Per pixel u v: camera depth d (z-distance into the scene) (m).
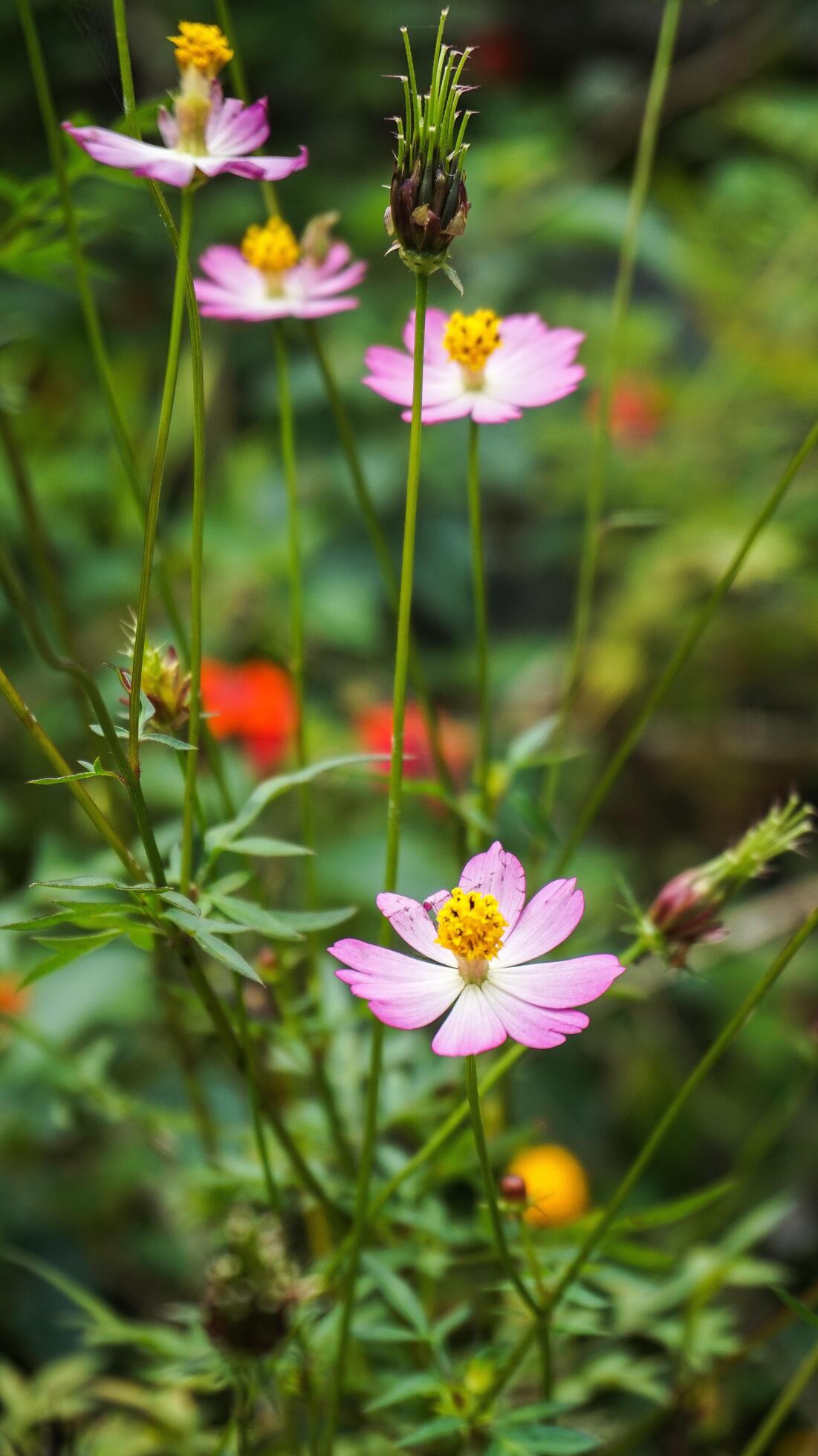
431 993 0.46
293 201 1.20
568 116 1.30
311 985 0.56
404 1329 0.53
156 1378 0.54
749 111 1.16
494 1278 0.59
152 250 1.14
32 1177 0.77
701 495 1.12
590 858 0.93
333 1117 0.56
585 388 1.19
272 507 1.06
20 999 0.71
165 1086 0.76
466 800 0.57
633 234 0.59
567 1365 0.63
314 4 1.23
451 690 1.16
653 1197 0.89
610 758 1.14
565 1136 0.90
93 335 0.50
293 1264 0.50
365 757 0.49
